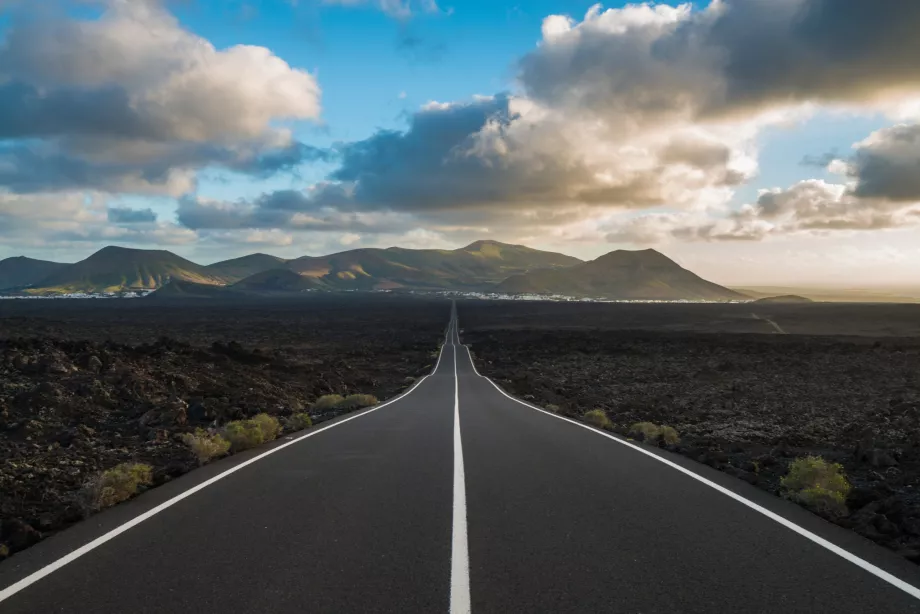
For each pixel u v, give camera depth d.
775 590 4.69
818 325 148.88
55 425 14.55
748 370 50.72
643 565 5.21
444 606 4.36
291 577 4.92
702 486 8.31
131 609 4.36
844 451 15.62
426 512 6.90
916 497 9.19
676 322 162.12
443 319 171.12
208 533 6.13
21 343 20.94
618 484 8.42
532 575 4.95
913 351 62.09
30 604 4.45
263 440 12.73
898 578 4.95
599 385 43.03
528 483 8.46
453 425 15.70
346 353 67.50
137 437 14.12
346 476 8.95
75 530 6.31
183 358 27.20
